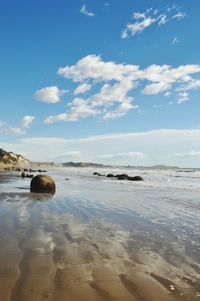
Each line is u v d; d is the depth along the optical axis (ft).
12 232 29.50
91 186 96.53
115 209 46.16
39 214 39.65
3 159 321.11
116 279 18.20
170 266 20.93
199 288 17.12
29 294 15.76
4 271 19.01
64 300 15.17
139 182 126.93
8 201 51.19
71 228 32.07
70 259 21.81
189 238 28.91
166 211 45.09
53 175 186.29
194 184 115.96
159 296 15.93
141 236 29.45
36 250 23.82
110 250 24.45
